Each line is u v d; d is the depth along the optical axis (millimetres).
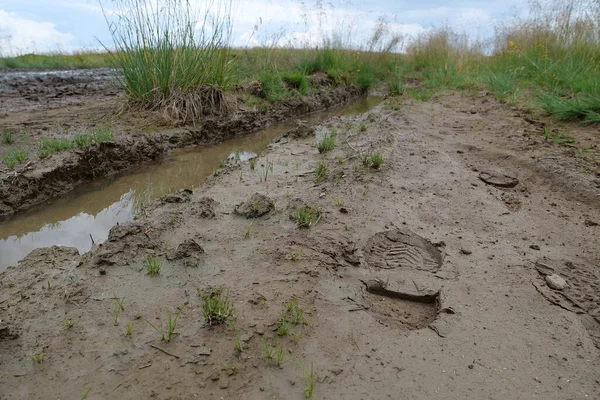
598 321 2617
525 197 4309
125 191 5020
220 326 2436
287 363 2221
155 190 5035
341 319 2564
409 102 9164
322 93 10602
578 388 2146
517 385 2150
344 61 12695
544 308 2707
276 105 8875
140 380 2100
